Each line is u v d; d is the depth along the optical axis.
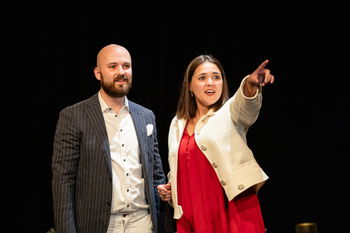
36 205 6.15
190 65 3.30
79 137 3.50
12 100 5.96
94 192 3.46
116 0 6.03
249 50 6.32
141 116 3.73
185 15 6.18
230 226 3.02
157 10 6.12
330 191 6.77
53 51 5.95
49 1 5.89
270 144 6.84
